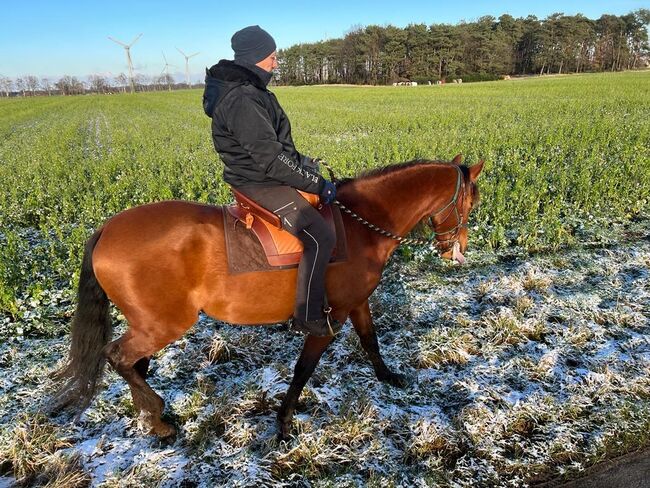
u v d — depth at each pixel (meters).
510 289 5.93
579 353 4.67
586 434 3.66
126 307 3.30
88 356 3.39
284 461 3.49
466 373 4.42
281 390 4.18
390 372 4.35
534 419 3.78
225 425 3.85
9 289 5.76
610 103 23.67
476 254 7.03
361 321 4.13
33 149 18.94
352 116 24.91
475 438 3.62
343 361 4.63
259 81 3.04
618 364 4.43
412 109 27.81
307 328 3.36
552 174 10.25
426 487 3.22
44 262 6.90
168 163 13.53
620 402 3.92
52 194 10.59
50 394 4.13
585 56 99.44
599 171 9.96
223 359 4.76
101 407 3.99
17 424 3.71
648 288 5.86
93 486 3.28
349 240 3.50
